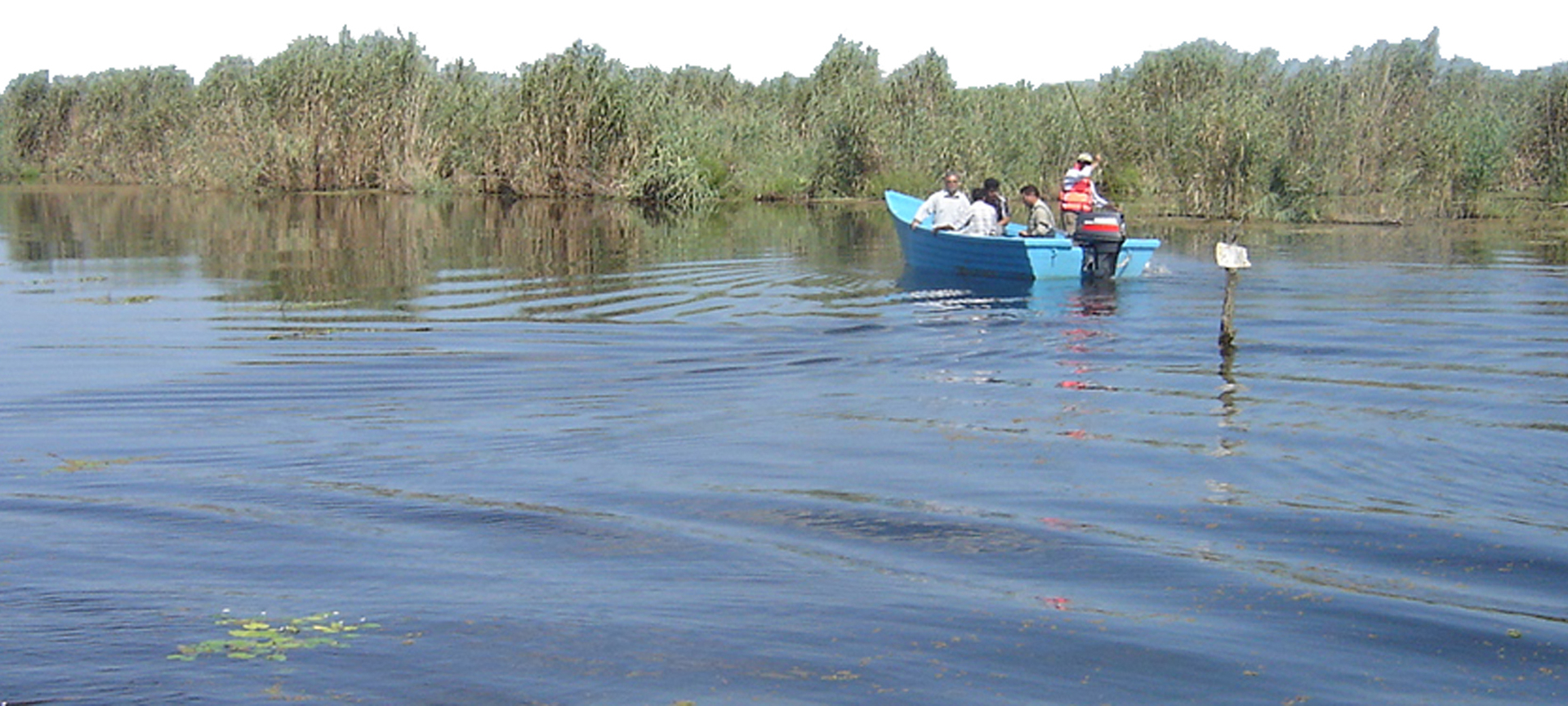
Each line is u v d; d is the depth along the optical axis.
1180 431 9.36
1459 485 7.99
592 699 5.02
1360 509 7.48
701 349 12.65
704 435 9.17
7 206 35.97
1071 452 8.73
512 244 24.33
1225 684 5.20
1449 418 9.73
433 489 7.80
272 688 5.08
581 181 40.47
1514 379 11.21
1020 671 5.29
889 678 5.21
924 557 6.62
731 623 5.74
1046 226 19.20
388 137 43.84
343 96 43.91
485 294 16.75
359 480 7.98
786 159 41.66
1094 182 20.91
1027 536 6.96
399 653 5.41
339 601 5.98
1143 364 11.93
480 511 7.36
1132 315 14.88
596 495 7.68
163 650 5.43
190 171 47.19
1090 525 7.17
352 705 4.95
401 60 44.09
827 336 13.42
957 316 14.77
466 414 9.80
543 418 9.70
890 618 5.82
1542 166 39.00
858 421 9.62
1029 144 38.28
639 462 8.44
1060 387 10.91
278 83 44.56
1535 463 8.47
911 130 40.31
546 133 40.56
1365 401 10.33
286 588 6.14
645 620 5.77
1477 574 6.45
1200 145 31.34
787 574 6.35
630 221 30.81
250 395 10.43
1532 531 7.10
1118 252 17.72
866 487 7.87
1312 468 8.35
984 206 19.52
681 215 33.12
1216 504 7.57
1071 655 5.45
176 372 11.38
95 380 11.00
